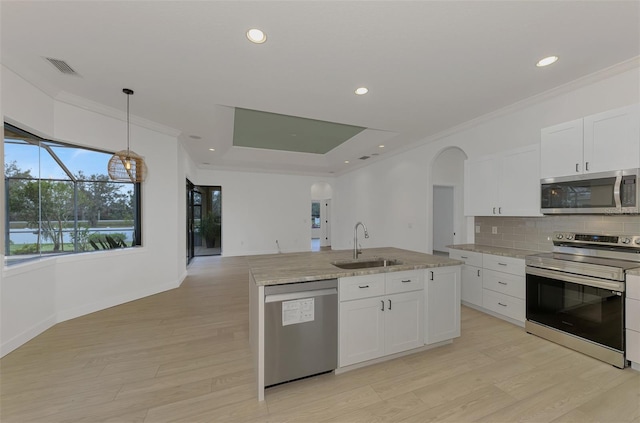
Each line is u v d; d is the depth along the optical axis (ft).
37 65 8.19
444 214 24.58
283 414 5.75
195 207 26.17
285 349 6.49
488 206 11.78
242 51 7.43
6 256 8.75
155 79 9.05
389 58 7.76
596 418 5.55
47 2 5.58
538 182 9.87
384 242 20.97
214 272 19.53
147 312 11.62
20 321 8.70
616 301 7.23
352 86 9.50
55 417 5.60
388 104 11.04
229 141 18.20
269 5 5.73
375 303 7.51
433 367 7.48
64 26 6.40
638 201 7.28
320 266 7.91
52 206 10.61
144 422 5.50
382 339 7.63
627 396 6.18
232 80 9.09
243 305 12.58
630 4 5.65
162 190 14.56
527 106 10.65
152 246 14.08
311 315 6.75
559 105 9.70
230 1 5.61
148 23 6.29
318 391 6.51
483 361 7.75
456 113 12.03
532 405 5.95
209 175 26.25
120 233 13.05
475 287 11.61
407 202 18.22
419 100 10.66
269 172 28.22
